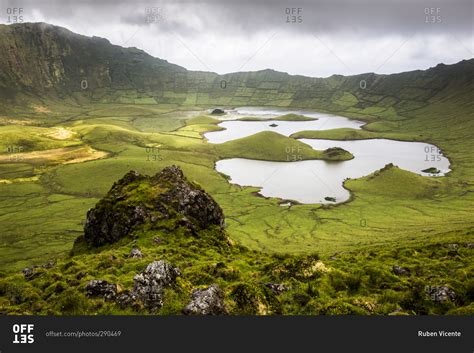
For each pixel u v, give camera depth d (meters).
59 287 39.00
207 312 33.38
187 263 52.69
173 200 88.25
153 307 34.38
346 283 42.56
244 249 80.88
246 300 35.53
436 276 47.25
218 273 45.44
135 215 82.50
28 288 39.56
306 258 49.69
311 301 36.94
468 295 38.59
